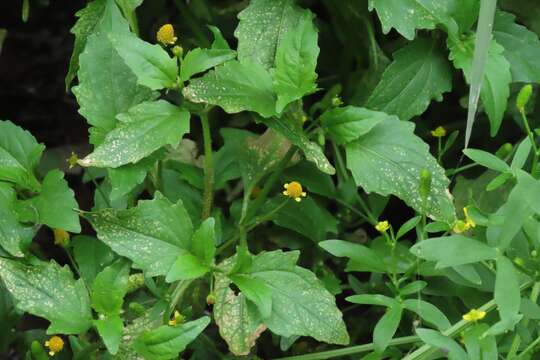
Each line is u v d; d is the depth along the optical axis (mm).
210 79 808
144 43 803
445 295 832
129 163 803
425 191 794
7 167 817
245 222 853
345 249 791
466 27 857
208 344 849
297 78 810
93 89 821
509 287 742
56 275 773
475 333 754
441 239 754
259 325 781
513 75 866
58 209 802
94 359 800
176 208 784
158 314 796
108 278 768
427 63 870
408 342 796
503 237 755
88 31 874
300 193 817
